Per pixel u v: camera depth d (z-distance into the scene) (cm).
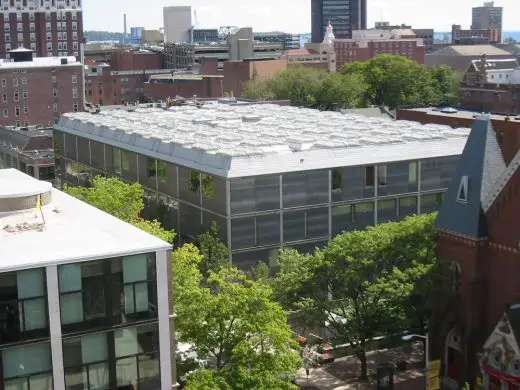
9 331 3800
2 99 19500
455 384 5988
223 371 4456
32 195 4984
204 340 4725
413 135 8612
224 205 7288
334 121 10731
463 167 5962
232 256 7294
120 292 4025
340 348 6669
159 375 4184
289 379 4931
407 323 5722
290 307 6091
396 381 6212
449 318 5988
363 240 5844
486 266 5806
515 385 5378
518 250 5544
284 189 7444
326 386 6106
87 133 10706
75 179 11262
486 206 5772
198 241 7388
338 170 7706
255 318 4600
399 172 8088
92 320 3978
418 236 6078
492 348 5503
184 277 5194
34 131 15175
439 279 5944
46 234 4356
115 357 4069
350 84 19138
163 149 8625
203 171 7600
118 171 9781
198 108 13512
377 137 8550
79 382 4003
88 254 3916
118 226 4575
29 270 3784
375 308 5831
